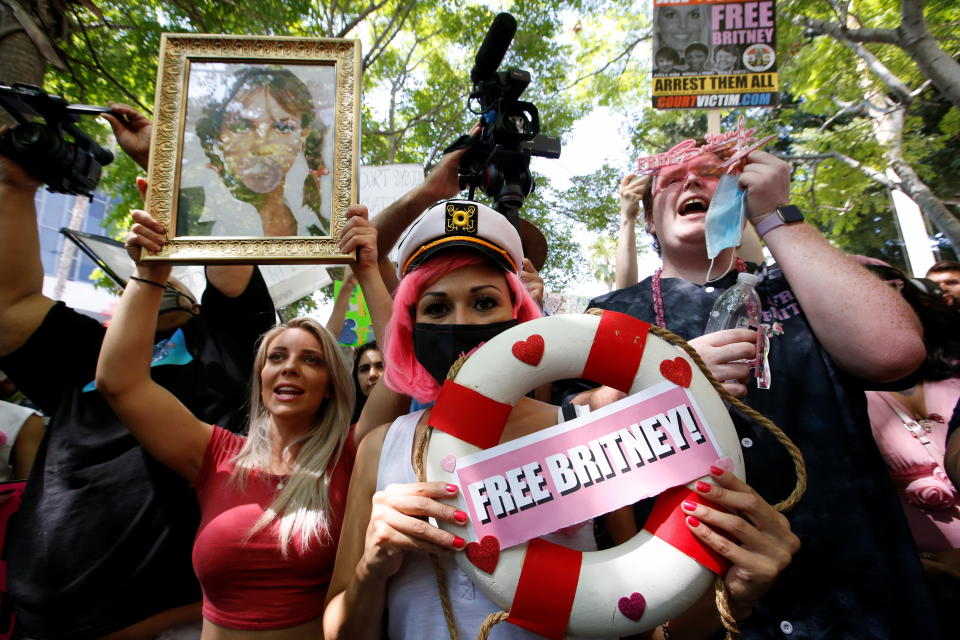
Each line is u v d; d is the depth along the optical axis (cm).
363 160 1061
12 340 193
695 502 103
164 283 175
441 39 1084
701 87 389
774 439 140
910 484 225
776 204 144
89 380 203
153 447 178
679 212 180
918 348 128
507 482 105
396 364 138
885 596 125
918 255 779
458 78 1098
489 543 102
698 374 112
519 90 178
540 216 1192
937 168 1072
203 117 178
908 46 614
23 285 195
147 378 176
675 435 106
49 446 192
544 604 99
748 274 149
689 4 392
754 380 146
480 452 108
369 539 111
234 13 664
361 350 351
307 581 170
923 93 981
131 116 193
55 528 179
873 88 906
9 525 214
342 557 129
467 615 114
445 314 135
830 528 131
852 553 129
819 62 914
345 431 200
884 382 136
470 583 117
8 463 270
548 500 104
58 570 175
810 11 830
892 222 1225
